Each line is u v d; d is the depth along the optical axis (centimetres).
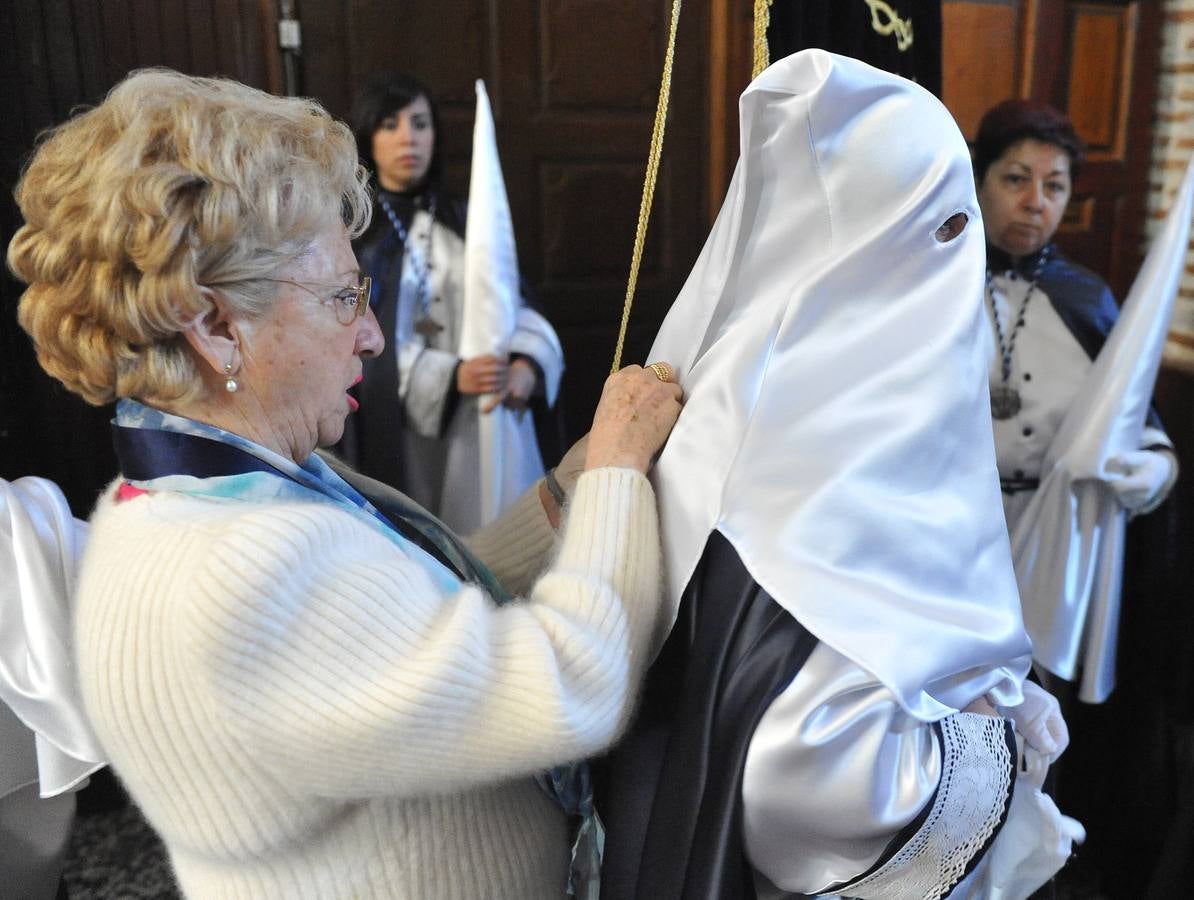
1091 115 300
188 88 78
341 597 71
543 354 234
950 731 82
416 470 231
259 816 72
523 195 295
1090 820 211
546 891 90
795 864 82
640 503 85
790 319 82
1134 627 201
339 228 83
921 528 82
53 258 74
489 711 73
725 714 80
